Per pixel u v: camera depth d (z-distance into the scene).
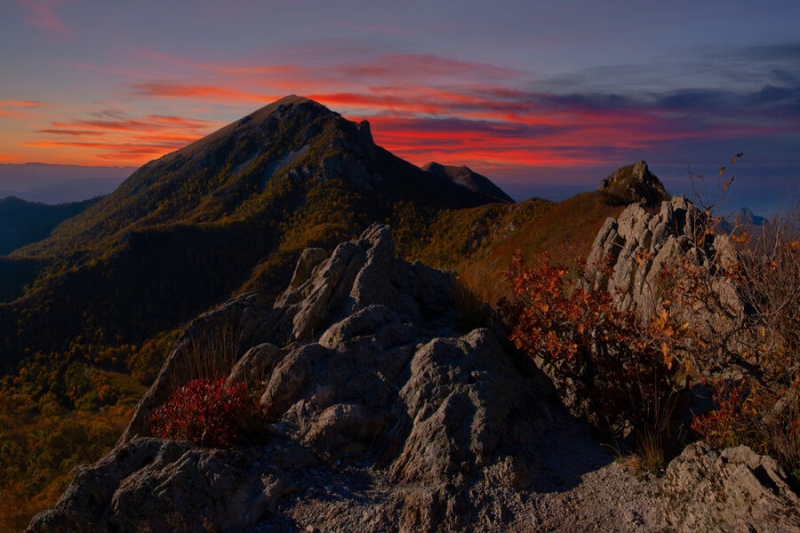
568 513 4.78
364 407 6.09
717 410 5.57
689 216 11.68
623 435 6.12
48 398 91.44
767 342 5.57
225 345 8.55
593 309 6.78
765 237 5.73
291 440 5.92
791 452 4.44
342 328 7.14
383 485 5.30
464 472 5.21
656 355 6.24
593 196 38.91
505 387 6.27
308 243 140.38
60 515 4.82
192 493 4.96
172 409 6.27
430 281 10.38
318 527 4.82
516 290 7.78
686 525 4.37
